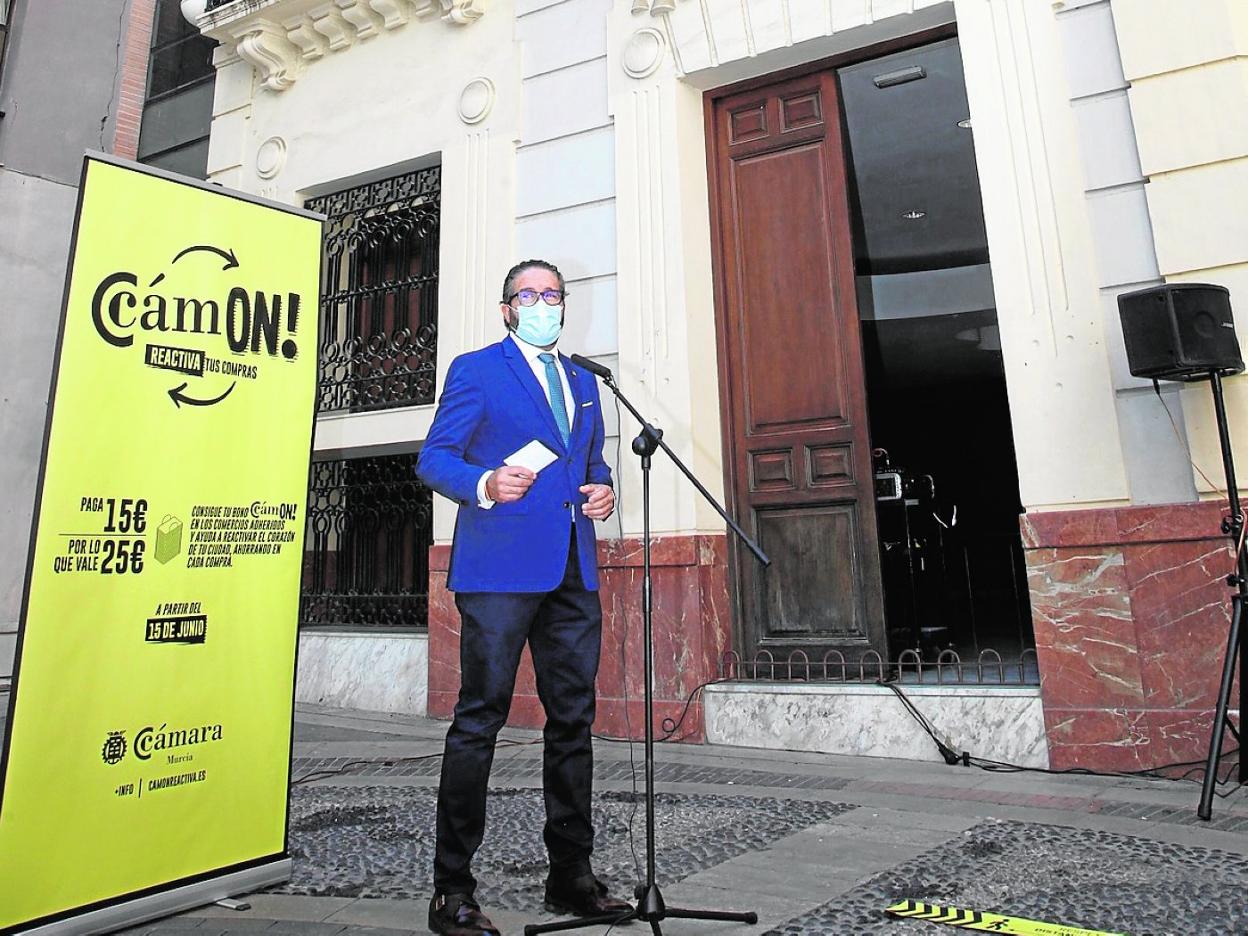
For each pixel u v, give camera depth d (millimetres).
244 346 2590
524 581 2137
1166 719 3398
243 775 2461
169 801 2297
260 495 2586
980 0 4148
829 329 4676
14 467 6996
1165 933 1946
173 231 2457
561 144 5352
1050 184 3912
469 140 5711
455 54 5906
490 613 2125
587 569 2271
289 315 2713
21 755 2061
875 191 5848
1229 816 2848
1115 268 3752
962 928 2016
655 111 5008
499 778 3695
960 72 4715
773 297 4844
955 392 10023
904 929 2025
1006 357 3902
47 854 2072
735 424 4844
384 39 6273
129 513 2301
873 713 4039
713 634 4535
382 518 6270
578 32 5406
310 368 2754
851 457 4535
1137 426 3643
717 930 2049
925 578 6172
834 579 4520
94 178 2303
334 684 5777
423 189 6176
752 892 2301
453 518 5344
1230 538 3367
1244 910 2057
